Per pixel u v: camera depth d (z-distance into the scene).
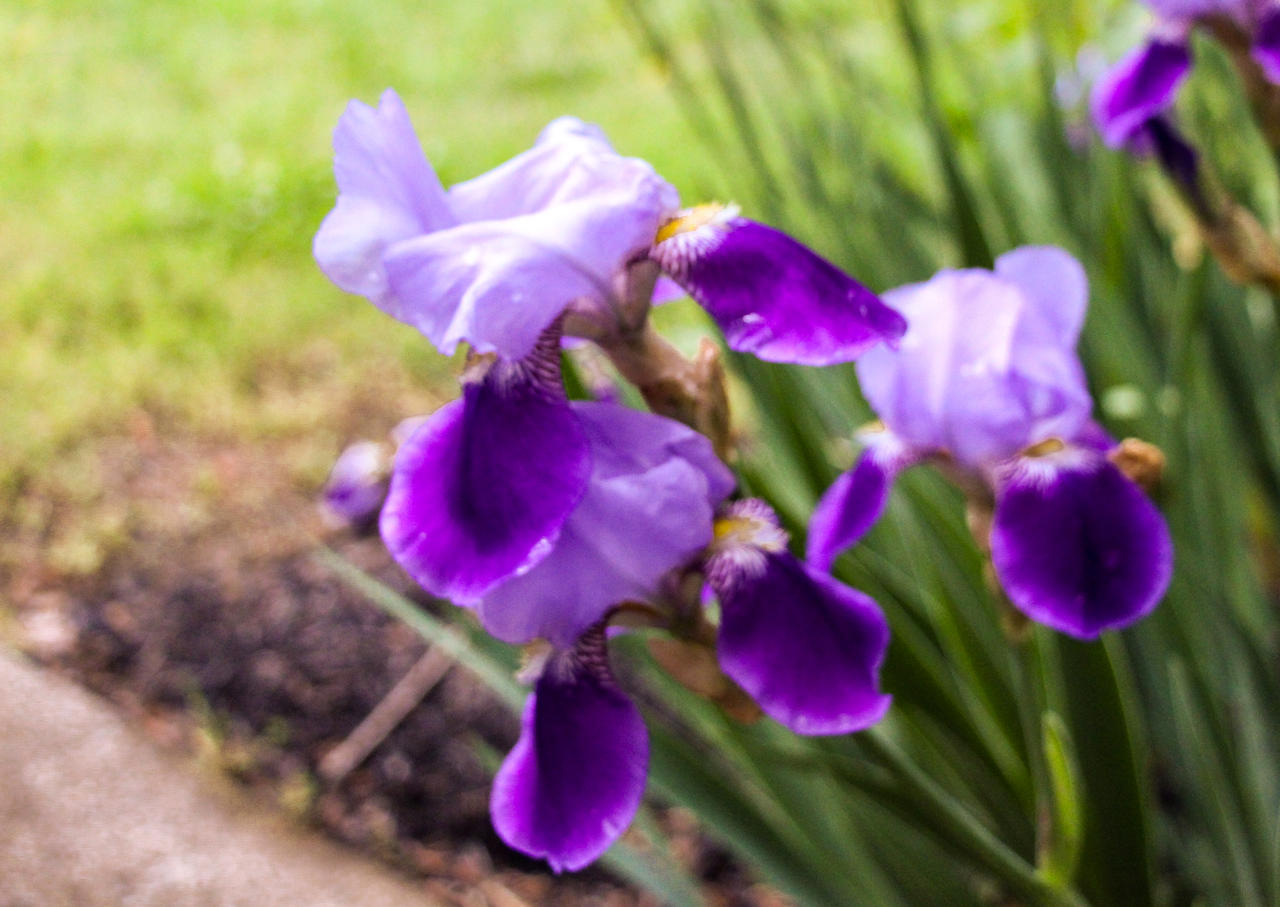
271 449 2.11
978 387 0.79
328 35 3.84
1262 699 1.02
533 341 0.71
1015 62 1.38
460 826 1.42
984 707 0.96
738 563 0.74
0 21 3.99
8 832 1.34
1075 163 1.22
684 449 0.74
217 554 1.85
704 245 0.73
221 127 3.21
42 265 2.58
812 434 1.00
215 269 2.57
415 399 2.20
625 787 0.73
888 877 1.02
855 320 0.71
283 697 1.59
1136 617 0.76
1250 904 0.95
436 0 4.18
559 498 0.71
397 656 1.64
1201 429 1.05
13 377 2.25
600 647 0.75
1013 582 0.77
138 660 1.66
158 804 1.41
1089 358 1.07
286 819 1.42
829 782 1.00
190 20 3.99
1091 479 0.79
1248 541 1.24
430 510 0.71
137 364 2.29
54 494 2.00
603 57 3.42
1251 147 1.33
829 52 1.22
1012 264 0.82
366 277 0.71
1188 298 0.99
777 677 0.73
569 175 0.73
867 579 0.91
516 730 1.52
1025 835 0.97
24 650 1.67
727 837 0.98
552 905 1.33
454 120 3.19
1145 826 0.89
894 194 1.23
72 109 3.36
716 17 1.12
